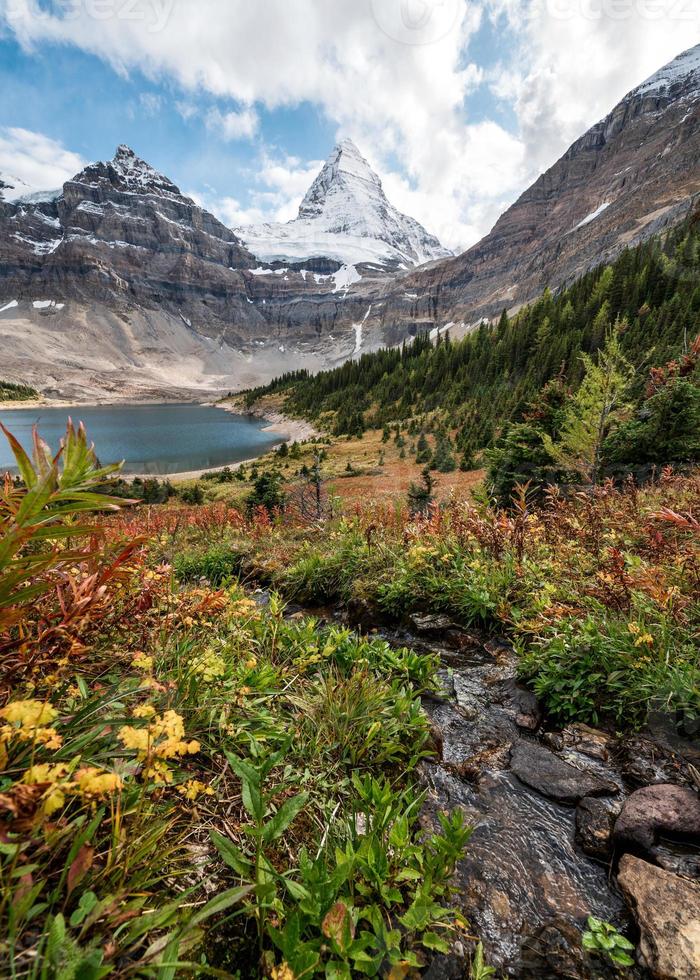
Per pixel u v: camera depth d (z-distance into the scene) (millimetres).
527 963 1668
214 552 7141
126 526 4391
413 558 5031
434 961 1582
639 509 5582
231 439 126062
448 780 2619
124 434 134500
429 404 106812
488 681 3674
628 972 1650
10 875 1099
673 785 2404
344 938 1366
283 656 3441
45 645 1701
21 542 1188
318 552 6273
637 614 3480
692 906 1786
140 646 2441
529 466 14438
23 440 100562
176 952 1145
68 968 1021
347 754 2529
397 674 3623
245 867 1463
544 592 4074
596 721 3023
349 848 1670
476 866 2070
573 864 2119
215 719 2168
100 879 1314
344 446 86562
